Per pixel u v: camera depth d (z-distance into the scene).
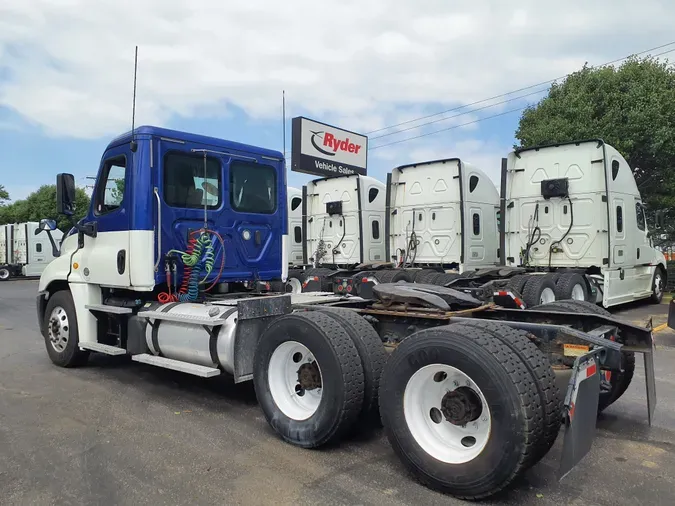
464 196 12.09
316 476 3.64
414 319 4.49
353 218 13.90
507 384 3.03
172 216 5.79
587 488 3.45
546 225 11.05
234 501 3.29
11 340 9.22
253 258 6.49
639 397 5.48
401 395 3.54
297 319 4.20
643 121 15.33
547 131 16.47
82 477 3.65
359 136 23.81
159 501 3.30
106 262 6.00
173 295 5.81
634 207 11.92
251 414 5.02
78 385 6.04
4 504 3.28
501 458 3.04
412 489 3.44
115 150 5.94
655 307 13.12
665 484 3.52
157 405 5.30
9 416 4.96
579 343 3.69
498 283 9.74
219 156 6.18
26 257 30.59
